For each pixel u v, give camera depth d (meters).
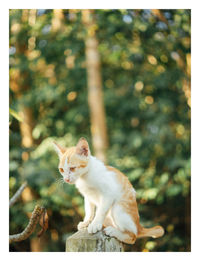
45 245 5.43
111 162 5.63
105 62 6.73
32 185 5.08
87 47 6.41
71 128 6.31
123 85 6.54
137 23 6.29
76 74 6.63
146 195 5.17
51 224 5.50
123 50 6.37
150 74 6.33
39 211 2.85
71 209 5.46
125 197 2.97
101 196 2.94
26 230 2.82
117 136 6.05
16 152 5.43
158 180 5.48
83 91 6.62
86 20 6.36
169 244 5.47
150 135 5.77
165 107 5.93
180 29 6.11
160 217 5.60
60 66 6.69
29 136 6.01
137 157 5.73
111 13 6.36
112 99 6.40
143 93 6.36
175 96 6.13
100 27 6.42
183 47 6.09
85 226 3.04
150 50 6.38
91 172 2.96
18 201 5.23
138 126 6.17
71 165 2.95
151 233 3.09
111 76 6.73
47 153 5.60
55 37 6.55
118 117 6.38
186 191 5.23
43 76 6.60
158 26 6.36
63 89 6.59
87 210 3.14
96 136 6.11
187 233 5.53
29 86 6.45
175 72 6.12
